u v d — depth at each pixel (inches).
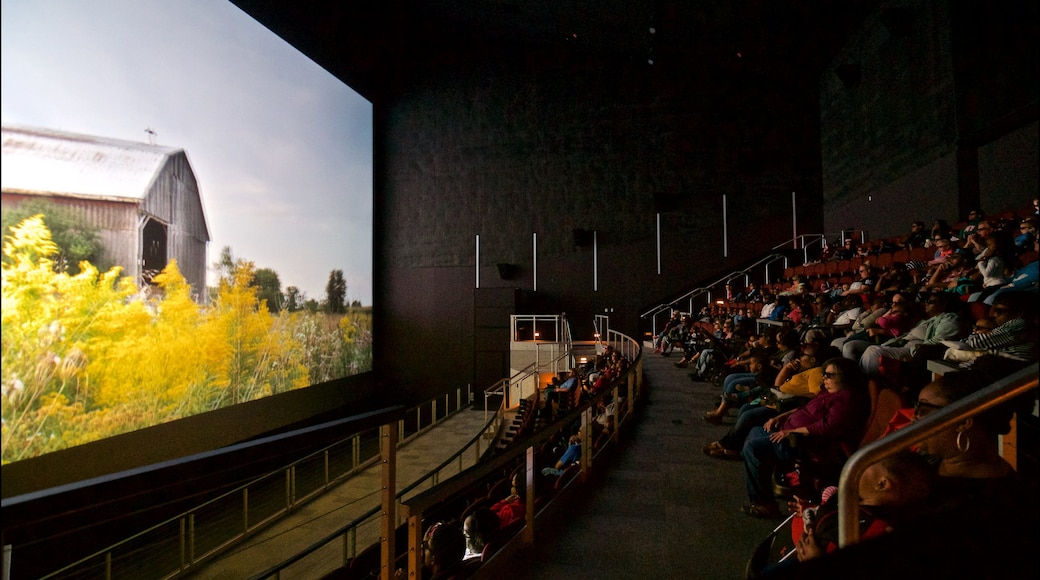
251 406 471.8
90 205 337.4
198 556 313.4
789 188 607.2
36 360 301.0
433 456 469.4
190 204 415.8
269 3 511.5
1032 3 280.4
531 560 109.4
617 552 112.2
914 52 397.7
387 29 721.6
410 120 756.0
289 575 267.1
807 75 591.8
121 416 350.0
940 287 221.9
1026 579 35.7
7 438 284.5
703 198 639.1
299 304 547.2
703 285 635.5
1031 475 69.7
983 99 322.0
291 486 352.2
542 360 590.2
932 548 36.9
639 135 667.4
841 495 47.1
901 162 422.0
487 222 719.1
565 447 278.5
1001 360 86.2
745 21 494.0
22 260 298.0
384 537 85.3
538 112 706.8
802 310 300.4
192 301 413.7
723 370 293.9
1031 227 219.3
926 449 68.4
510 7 598.2
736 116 631.8
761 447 129.0
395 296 752.3
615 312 667.4
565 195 692.1
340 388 619.2
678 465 171.0
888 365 131.7
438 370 728.3
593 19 570.6
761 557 81.3
